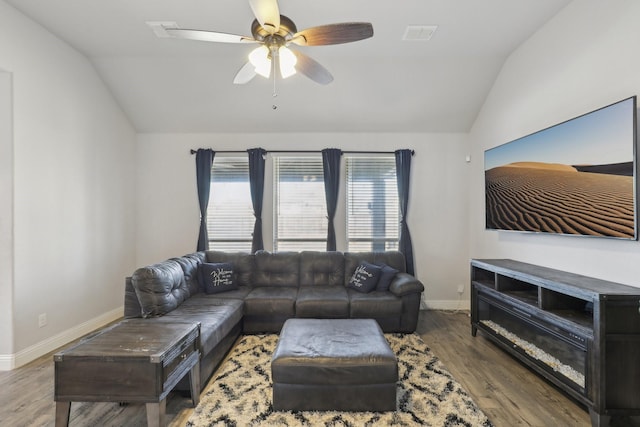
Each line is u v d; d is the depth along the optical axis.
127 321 2.23
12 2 2.57
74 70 3.29
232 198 4.39
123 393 1.64
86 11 2.69
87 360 1.65
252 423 1.87
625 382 1.80
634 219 1.96
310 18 2.75
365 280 3.55
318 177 4.38
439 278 4.34
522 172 2.96
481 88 3.79
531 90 3.07
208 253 3.88
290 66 2.17
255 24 2.03
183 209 4.37
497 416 1.95
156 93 3.88
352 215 4.38
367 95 3.89
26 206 2.74
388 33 3.01
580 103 2.49
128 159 4.19
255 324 3.28
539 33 2.95
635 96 1.94
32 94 2.81
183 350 1.92
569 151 2.43
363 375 1.95
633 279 2.05
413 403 2.07
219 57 3.48
